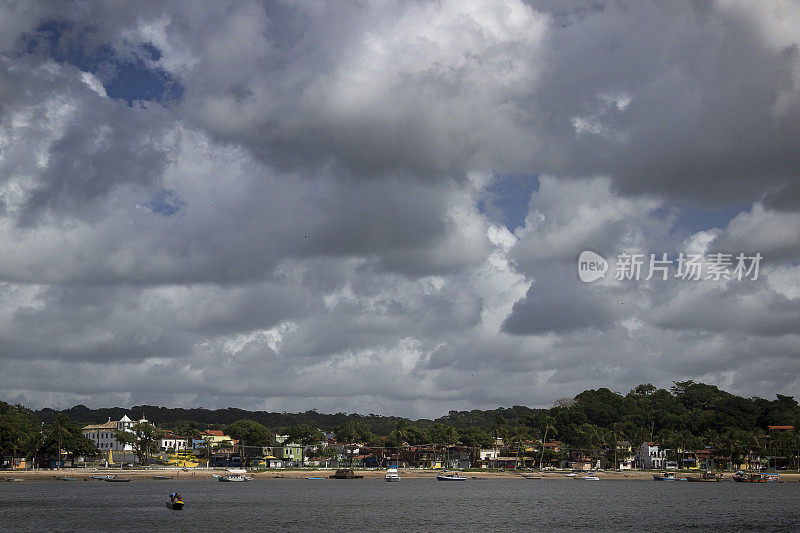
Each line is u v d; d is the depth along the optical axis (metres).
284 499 170.75
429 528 118.81
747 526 125.88
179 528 114.75
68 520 122.75
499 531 116.25
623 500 178.25
